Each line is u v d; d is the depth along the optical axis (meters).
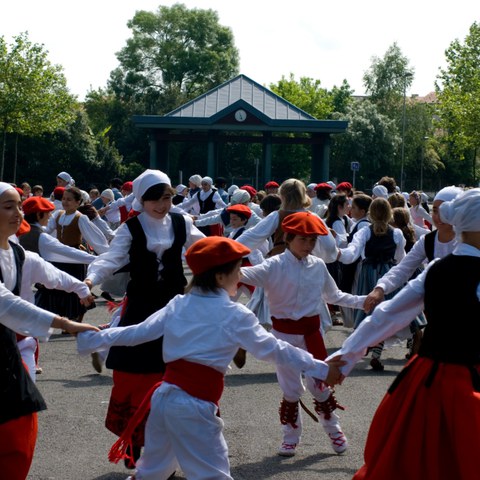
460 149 52.69
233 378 8.66
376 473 4.09
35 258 5.20
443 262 4.20
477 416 3.95
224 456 4.24
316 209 18.02
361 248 9.12
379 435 4.19
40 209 9.53
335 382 4.52
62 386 8.18
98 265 5.56
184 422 4.16
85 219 10.91
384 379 8.64
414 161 81.94
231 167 76.25
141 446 5.36
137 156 77.44
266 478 5.46
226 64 87.19
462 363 4.05
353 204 10.99
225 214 14.22
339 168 79.56
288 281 5.98
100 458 5.91
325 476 5.50
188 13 87.19
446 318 4.09
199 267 4.33
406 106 89.56
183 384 4.22
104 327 5.71
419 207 16.88
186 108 47.53
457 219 4.16
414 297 4.36
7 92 49.12
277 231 8.61
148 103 84.94
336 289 6.20
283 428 5.98
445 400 4.02
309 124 46.22
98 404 7.47
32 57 49.62
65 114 51.62
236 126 46.19
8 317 4.50
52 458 5.90
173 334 4.29
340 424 6.84
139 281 5.64
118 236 5.69
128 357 5.39
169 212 5.88
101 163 65.75
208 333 4.25
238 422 6.89
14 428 4.38
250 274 5.90
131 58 85.44
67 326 4.57
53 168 64.56
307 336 6.06
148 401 4.51
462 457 3.92
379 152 78.75
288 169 78.19
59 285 5.36
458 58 51.72
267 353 4.34
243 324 4.30
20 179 63.91
